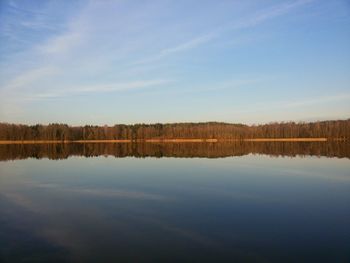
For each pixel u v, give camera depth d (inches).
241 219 678.5
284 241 552.4
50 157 2251.5
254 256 492.7
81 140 5748.0
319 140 5265.8
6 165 1720.0
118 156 2310.5
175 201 842.8
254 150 2876.5
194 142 5275.6
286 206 783.7
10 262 481.4
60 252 514.3
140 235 585.6
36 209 782.5
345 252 505.0
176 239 563.8
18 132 5191.9
